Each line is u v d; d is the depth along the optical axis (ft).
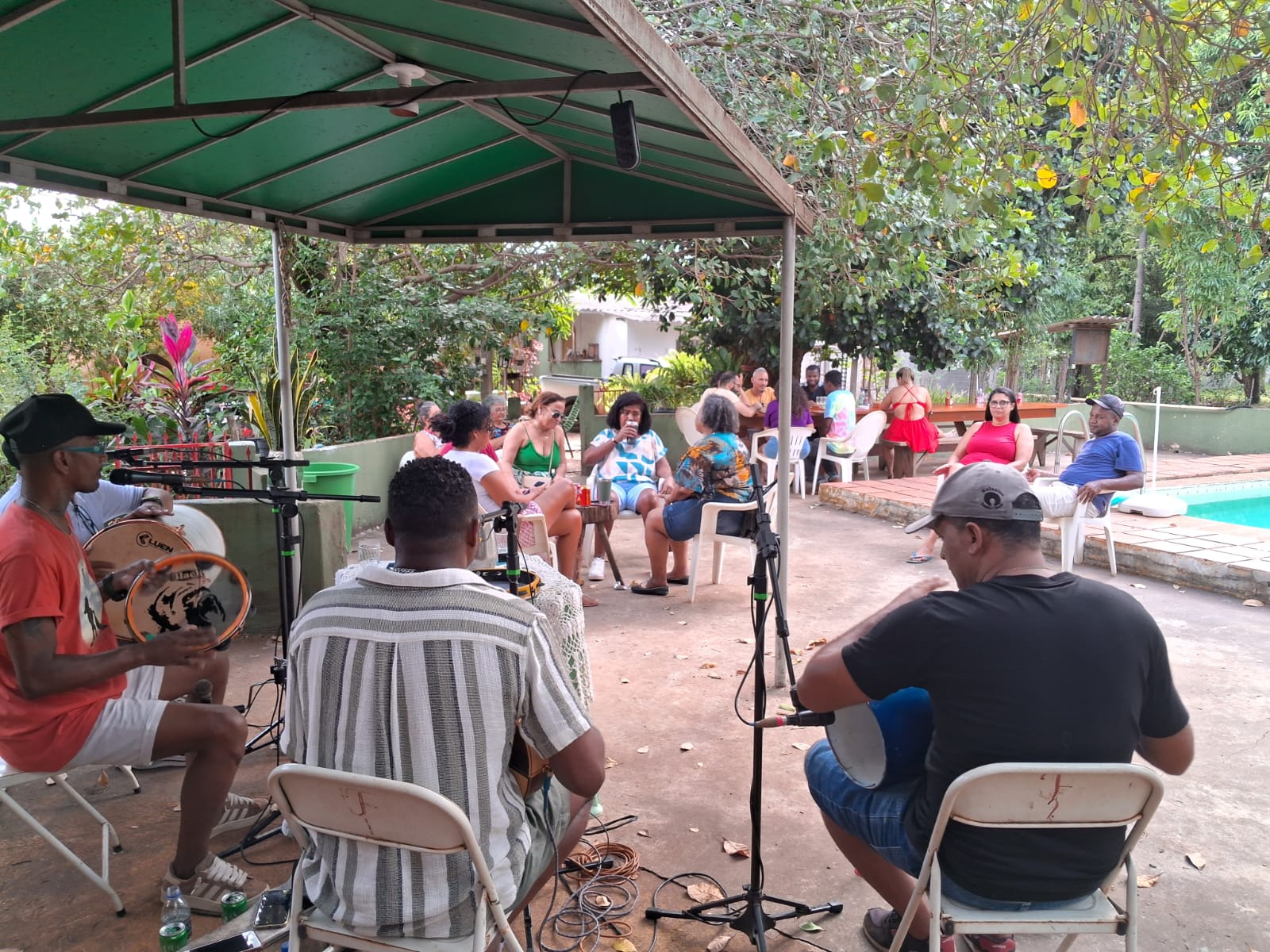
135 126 12.29
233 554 18.04
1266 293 49.14
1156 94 17.90
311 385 29.04
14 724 8.54
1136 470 22.36
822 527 29.50
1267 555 22.25
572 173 16.01
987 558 7.00
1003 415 25.82
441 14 8.98
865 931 9.15
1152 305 68.23
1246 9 16.62
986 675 6.45
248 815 11.25
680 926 9.34
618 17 7.15
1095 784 6.16
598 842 10.88
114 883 10.02
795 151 22.76
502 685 6.18
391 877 6.20
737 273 34.68
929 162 16.84
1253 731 14.15
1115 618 6.55
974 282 33.88
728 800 11.98
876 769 7.70
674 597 21.54
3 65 10.77
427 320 35.50
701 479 20.68
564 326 45.29
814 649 17.79
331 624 6.24
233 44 10.82
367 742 6.10
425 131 13.83
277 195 16.02
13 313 37.99
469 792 6.14
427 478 6.56
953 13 20.17
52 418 8.49
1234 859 10.62
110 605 10.11
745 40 21.66
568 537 20.39
